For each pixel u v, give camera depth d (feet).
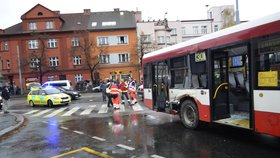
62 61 167.02
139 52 163.63
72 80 167.32
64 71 167.12
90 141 28.76
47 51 166.50
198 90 29.68
